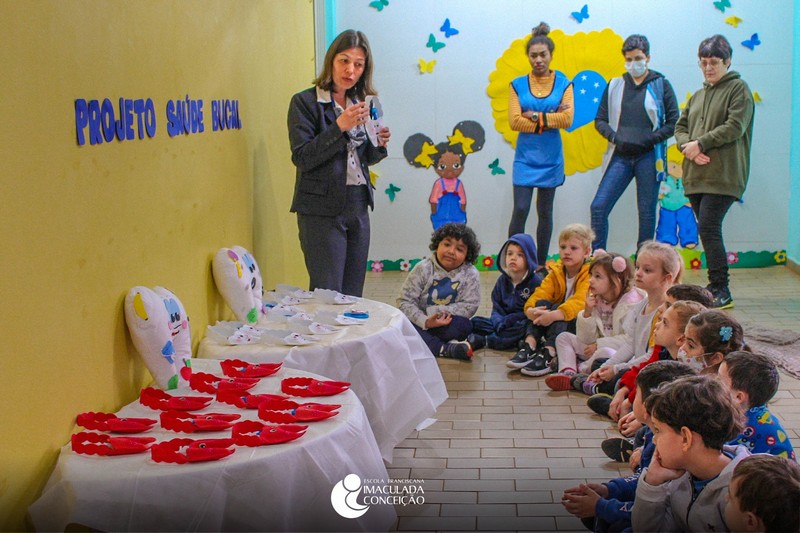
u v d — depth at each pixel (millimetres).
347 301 3762
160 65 2965
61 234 2262
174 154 3094
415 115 7031
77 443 2223
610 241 7000
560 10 6824
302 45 5652
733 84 5586
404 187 7125
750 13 6734
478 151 7031
